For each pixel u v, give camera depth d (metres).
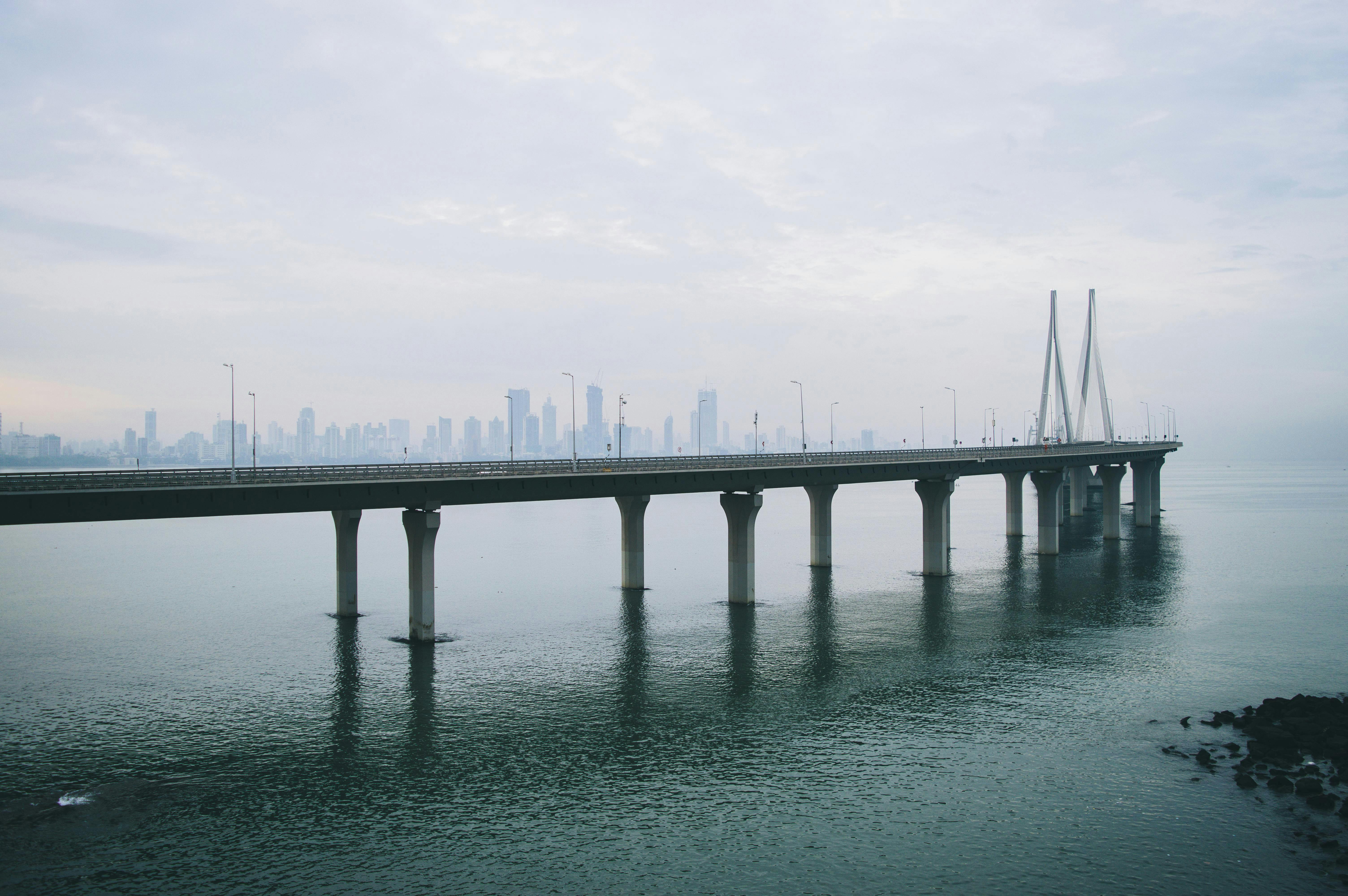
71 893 36.84
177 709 58.56
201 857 39.78
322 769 49.06
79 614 88.94
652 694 62.28
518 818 43.56
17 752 51.09
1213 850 40.69
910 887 37.78
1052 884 38.03
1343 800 45.09
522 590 102.62
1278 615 89.00
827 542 120.94
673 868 39.16
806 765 50.06
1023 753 51.88
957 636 79.50
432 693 62.12
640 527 101.69
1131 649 74.88
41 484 57.06
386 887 37.53
